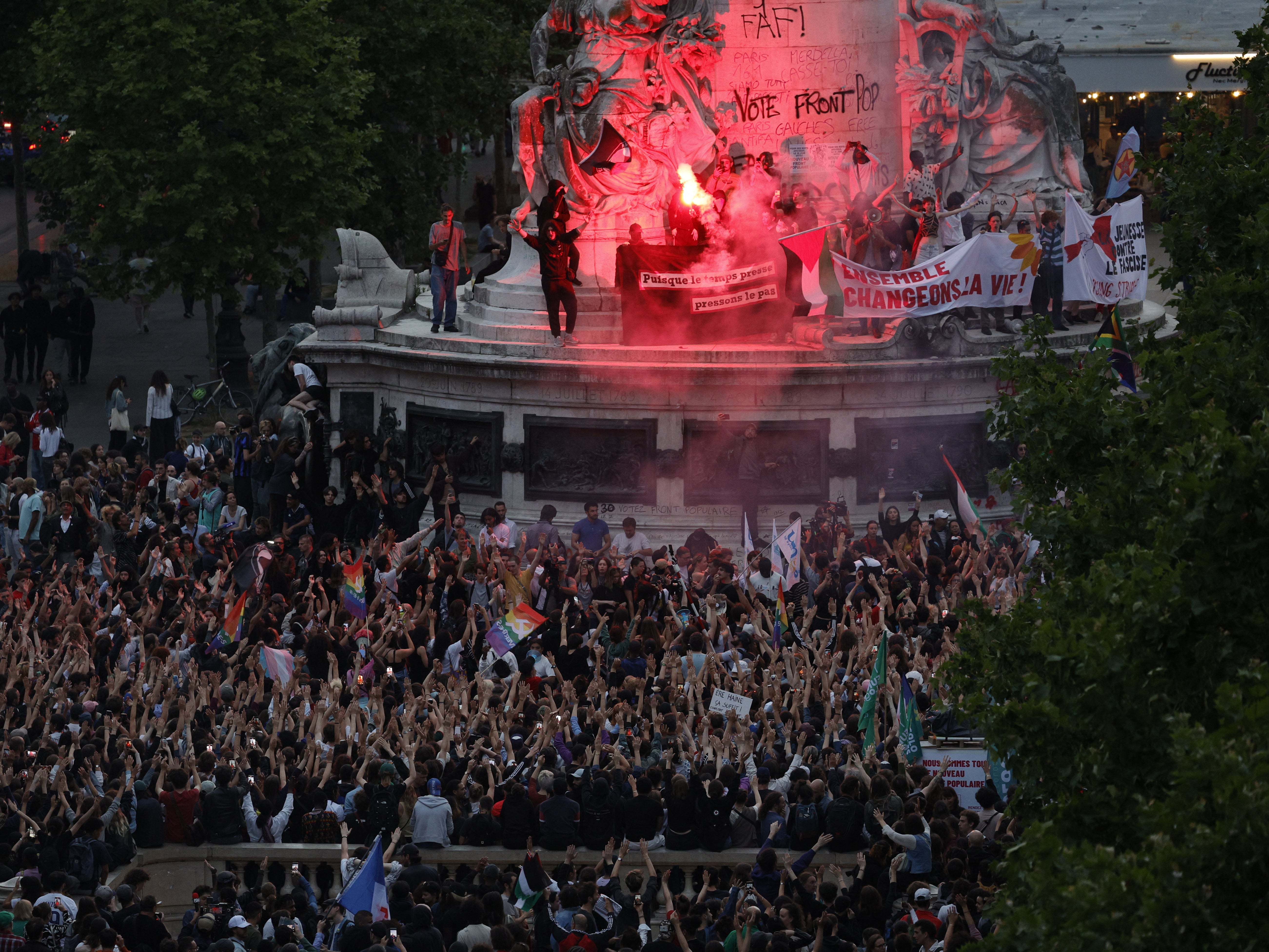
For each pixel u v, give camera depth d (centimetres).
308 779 9738
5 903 8750
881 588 12344
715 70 17412
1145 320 17650
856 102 17462
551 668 11481
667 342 16300
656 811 9375
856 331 16550
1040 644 6197
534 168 17588
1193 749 5153
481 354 16788
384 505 15688
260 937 8088
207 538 14125
